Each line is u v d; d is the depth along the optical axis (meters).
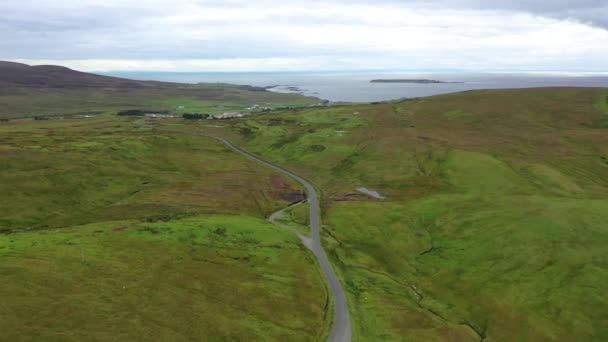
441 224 134.88
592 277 97.88
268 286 96.19
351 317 89.38
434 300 101.88
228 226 126.19
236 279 96.56
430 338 84.38
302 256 115.00
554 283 98.81
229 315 81.88
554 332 86.00
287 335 79.69
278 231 130.12
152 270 92.94
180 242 110.19
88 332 68.69
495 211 135.25
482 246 118.12
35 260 89.00
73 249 96.94
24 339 64.31
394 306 95.44
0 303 71.81
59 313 72.00
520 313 92.25
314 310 90.50
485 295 99.81
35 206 131.75
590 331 84.75
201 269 97.69
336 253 121.12
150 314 76.75
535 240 114.81
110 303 77.81
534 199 142.25
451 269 112.31
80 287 81.19
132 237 109.06
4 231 111.62
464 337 86.19
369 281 107.75
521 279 102.44
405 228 135.38
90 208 139.50
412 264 118.62
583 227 117.88
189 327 75.31
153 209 140.75
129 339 68.88
